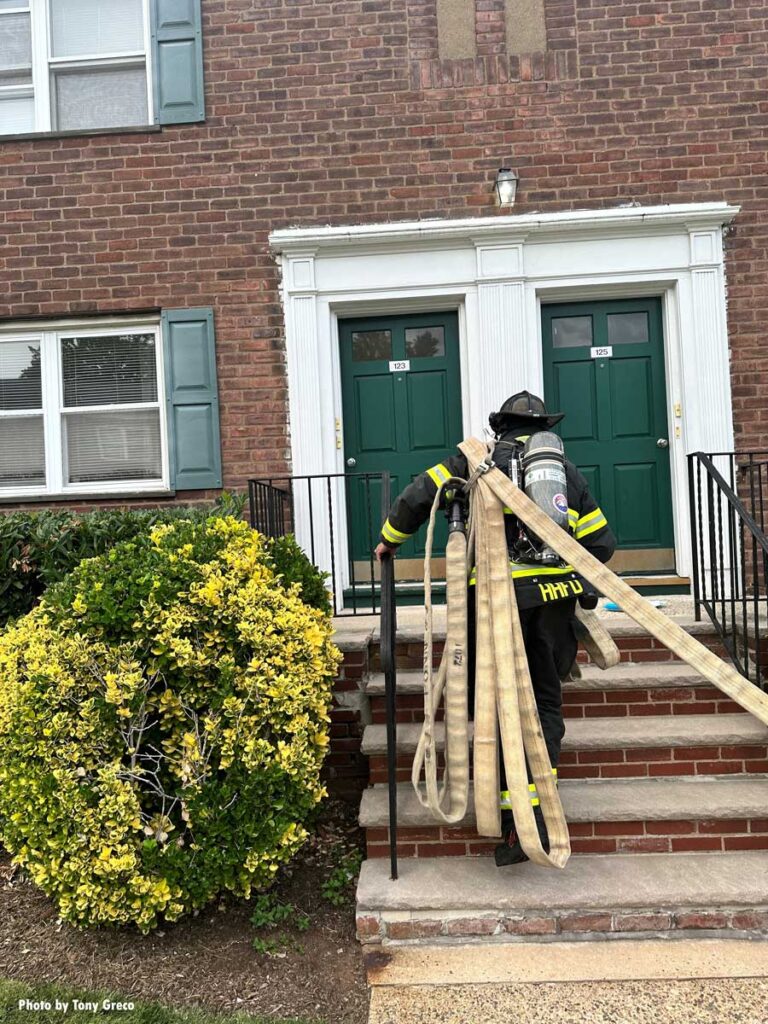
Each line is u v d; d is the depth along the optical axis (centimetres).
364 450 526
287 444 505
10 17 539
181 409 507
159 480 529
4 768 271
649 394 516
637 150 495
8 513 501
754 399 489
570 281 497
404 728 339
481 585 267
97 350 530
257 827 268
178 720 284
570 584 268
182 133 511
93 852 263
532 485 266
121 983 250
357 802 375
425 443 524
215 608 284
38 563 406
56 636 278
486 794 260
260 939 271
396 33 505
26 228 515
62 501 517
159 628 279
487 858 294
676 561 506
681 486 499
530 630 276
